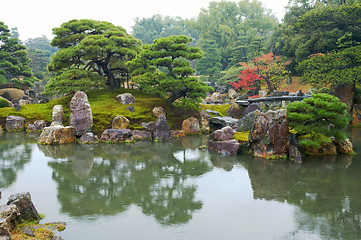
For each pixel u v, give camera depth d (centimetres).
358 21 3756
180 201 1327
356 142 2459
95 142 2656
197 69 7175
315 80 3566
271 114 2038
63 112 3123
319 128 1922
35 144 2591
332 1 5456
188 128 3089
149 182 1595
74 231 1048
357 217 1142
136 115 3106
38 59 8431
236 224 1101
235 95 5125
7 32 5594
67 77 3544
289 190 1442
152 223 1114
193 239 995
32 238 938
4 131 3222
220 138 2364
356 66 3412
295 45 4919
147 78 3166
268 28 8294
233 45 7369
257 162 1948
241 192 1430
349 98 3534
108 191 1460
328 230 1045
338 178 1599
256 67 5166
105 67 4109
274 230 1052
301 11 5569
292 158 1953
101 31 4022
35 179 1650
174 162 2005
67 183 1583
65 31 3716
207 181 1602
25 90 5597
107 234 1029
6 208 979
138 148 2434
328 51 4462
